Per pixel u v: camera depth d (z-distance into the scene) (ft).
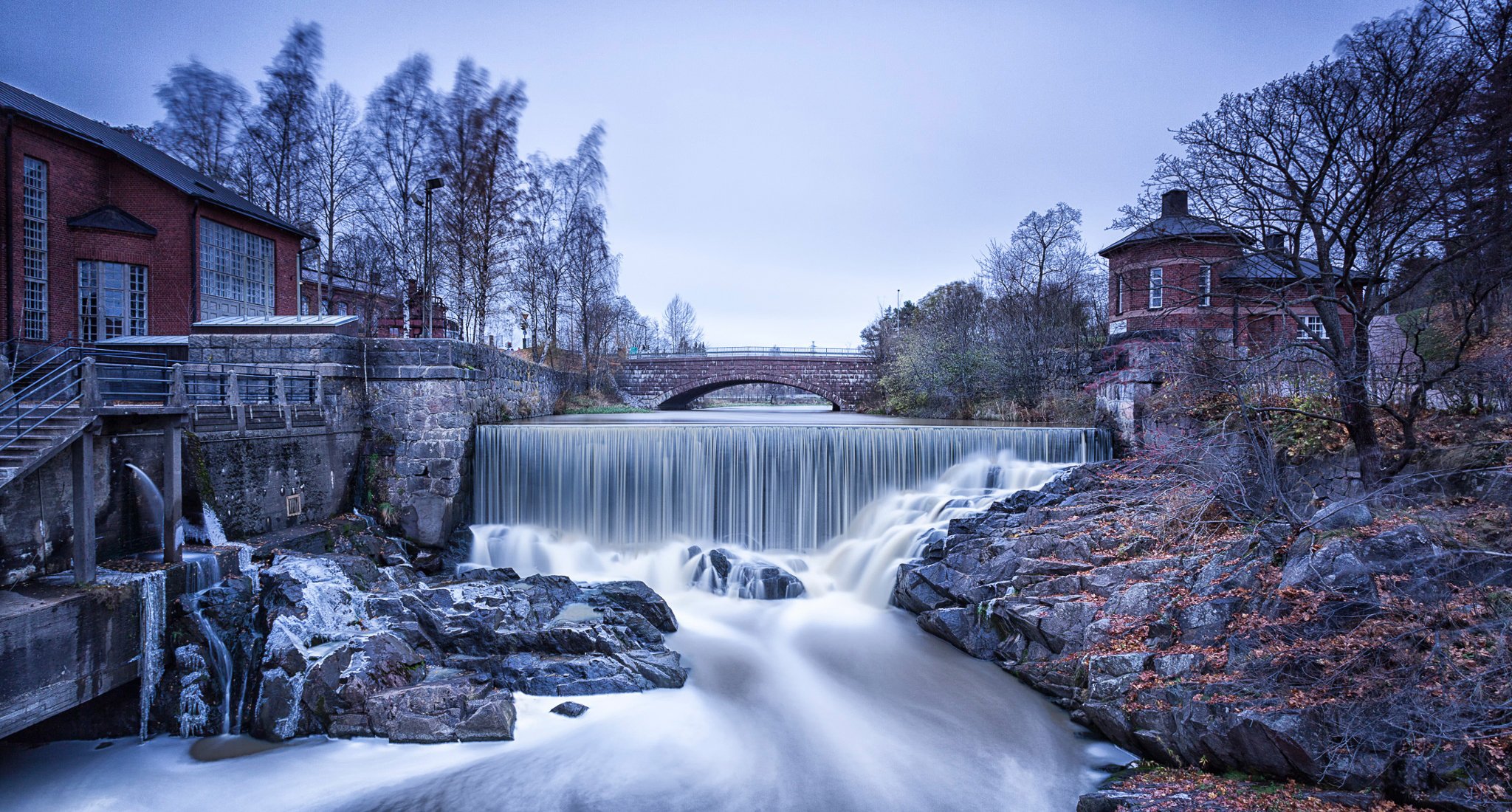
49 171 65.36
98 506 33.63
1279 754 24.39
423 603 37.37
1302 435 42.80
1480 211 37.24
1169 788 25.04
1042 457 58.29
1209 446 41.22
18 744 30.66
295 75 102.53
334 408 50.31
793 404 232.94
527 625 37.86
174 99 105.70
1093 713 30.60
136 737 31.14
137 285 70.33
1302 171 40.29
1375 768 22.65
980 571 41.32
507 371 75.61
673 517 55.88
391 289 115.34
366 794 27.22
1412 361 43.29
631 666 35.42
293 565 36.91
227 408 40.32
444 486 52.54
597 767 28.96
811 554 54.60
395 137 99.55
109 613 29.96
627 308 221.46
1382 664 24.49
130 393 35.76
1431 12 38.09
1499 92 36.24
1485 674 22.66
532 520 56.39
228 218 77.05
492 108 98.78
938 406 106.93
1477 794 20.76
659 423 67.31
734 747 30.63
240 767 28.84
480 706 30.78
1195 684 27.71
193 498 37.76
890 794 27.58
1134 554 38.24
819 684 36.06
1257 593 29.94
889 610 45.70
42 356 59.16
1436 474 32.55
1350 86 38.01
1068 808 26.50
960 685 35.55
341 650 32.07
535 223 109.81
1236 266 51.52
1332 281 38.88
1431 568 26.84
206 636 32.27
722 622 43.91
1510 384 36.19
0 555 29.37
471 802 26.91
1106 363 80.48
